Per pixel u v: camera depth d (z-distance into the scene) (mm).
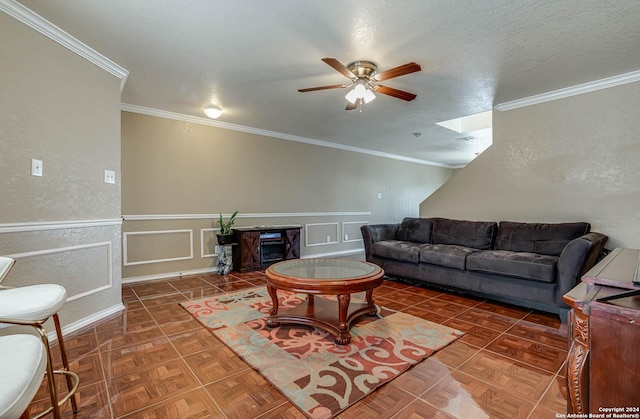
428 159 7836
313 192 5660
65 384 1594
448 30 2139
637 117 2846
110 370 1731
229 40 2254
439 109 3877
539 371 1743
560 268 2547
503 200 3762
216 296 3154
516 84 3105
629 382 781
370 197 6680
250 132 4785
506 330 2334
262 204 4941
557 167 3332
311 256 5625
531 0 1821
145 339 2133
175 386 1583
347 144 6082
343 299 2104
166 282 3736
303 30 2131
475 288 3121
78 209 2312
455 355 1933
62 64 2189
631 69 2760
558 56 2523
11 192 1882
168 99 3488
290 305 2824
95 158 2461
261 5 1855
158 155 3902
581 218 3180
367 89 2541
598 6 1872
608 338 811
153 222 3869
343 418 1349
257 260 4414
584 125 3145
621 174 2938
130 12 1911
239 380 1640
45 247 2066
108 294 2578
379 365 1790
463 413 1380
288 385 1587
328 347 2021
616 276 1038
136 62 2584
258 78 2928
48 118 2094
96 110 2475
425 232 4156
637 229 2859
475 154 7121
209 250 4352
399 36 2213
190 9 1887
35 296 1200
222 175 4480
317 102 3596
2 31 1830
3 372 685
